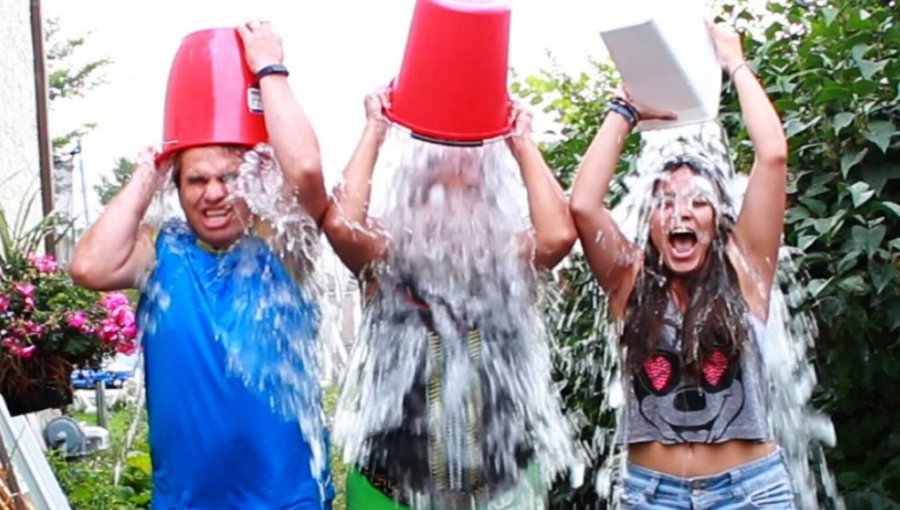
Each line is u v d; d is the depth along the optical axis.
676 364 2.83
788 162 3.30
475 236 2.78
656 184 2.87
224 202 2.67
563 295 3.60
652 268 2.87
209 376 2.62
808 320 3.17
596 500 3.75
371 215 2.77
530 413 2.82
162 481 2.68
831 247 3.18
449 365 2.75
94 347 5.27
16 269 5.30
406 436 2.75
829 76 3.29
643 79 2.83
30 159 7.15
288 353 2.69
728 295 2.83
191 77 2.72
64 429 6.13
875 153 3.22
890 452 3.34
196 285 2.67
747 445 2.81
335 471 4.39
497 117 2.77
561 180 4.05
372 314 2.81
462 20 2.66
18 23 7.07
